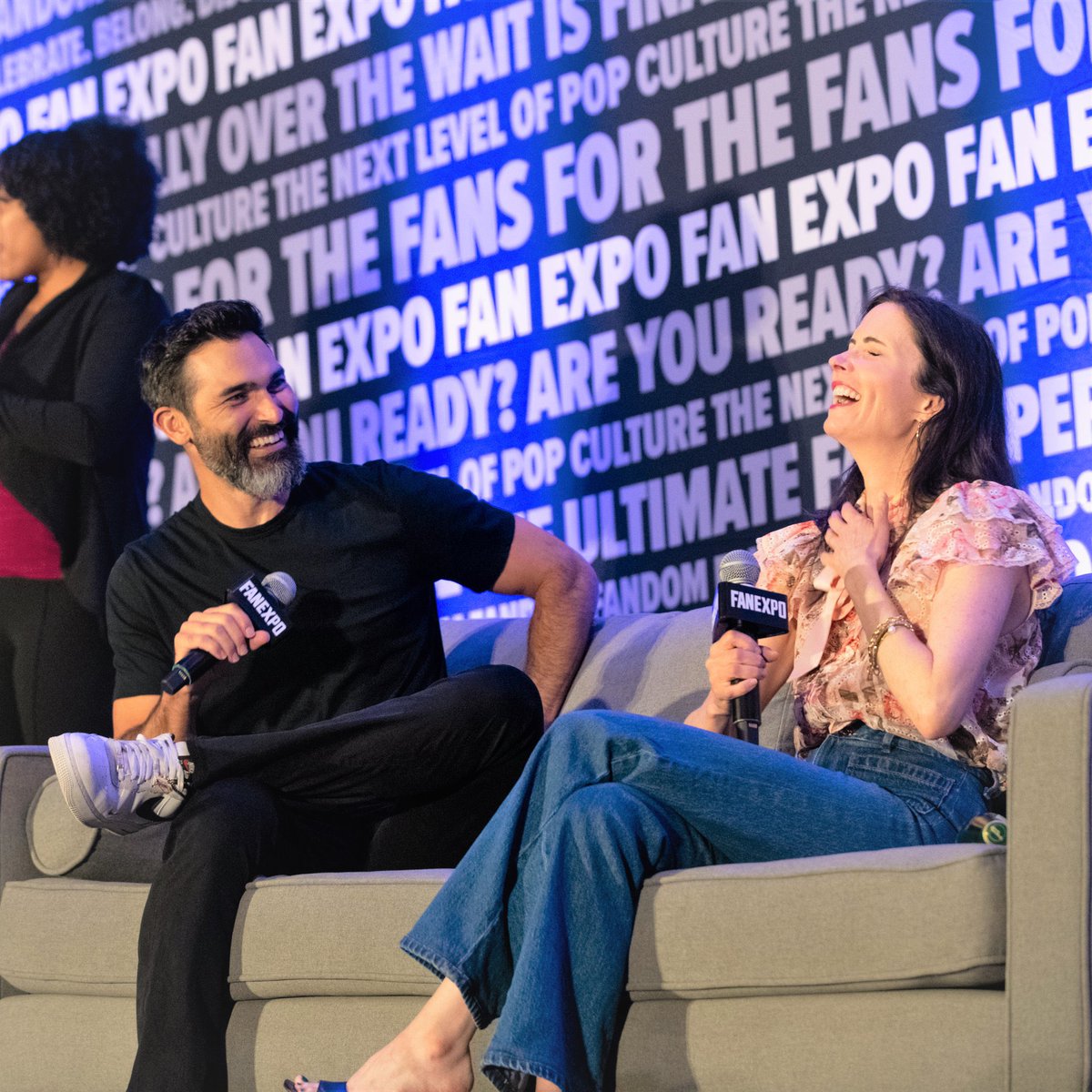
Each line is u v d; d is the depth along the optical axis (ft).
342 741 13.71
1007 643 12.65
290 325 23.29
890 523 13.17
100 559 20.29
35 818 15.30
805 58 19.57
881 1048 9.92
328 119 23.18
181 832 13.23
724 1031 10.56
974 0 18.54
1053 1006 9.41
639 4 20.72
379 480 15.93
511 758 14.17
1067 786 9.62
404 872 12.68
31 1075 14.37
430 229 22.26
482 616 21.09
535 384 21.25
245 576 15.28
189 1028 12.62
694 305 20.15
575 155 21.13
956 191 18.56
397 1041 11.17
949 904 9.85
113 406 20.22
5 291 24.43
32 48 25.44
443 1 22.27
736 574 13.41
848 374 13.35
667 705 15.60
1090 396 17.67
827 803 11.37
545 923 10.64
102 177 20.80
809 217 19.45
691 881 10.87
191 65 24.31
